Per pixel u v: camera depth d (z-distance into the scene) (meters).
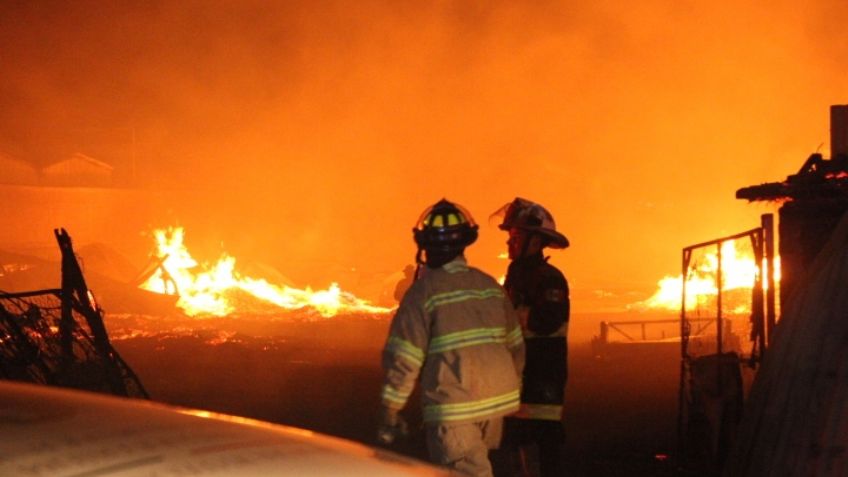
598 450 10.11
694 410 9.04
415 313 5.17
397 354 5.15
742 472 6.54
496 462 7.58
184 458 2.46
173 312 26.89
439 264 5.30
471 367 5.15
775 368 6.58
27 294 9.18
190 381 15.07
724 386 8.47
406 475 2.80
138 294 26.69
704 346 13.09
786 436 6.18
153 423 2.69
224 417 2.99
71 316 9.28
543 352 6.13
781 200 9.08
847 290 6.31
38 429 2.48
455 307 5.19
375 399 13.39
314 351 19.19
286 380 15.22
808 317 6.47
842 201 8.55
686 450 9.23
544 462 6.08
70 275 9.34
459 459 5.12
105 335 9.30
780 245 8.85
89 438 2.47
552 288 6.14
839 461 5.79
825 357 6.18
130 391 9.55
